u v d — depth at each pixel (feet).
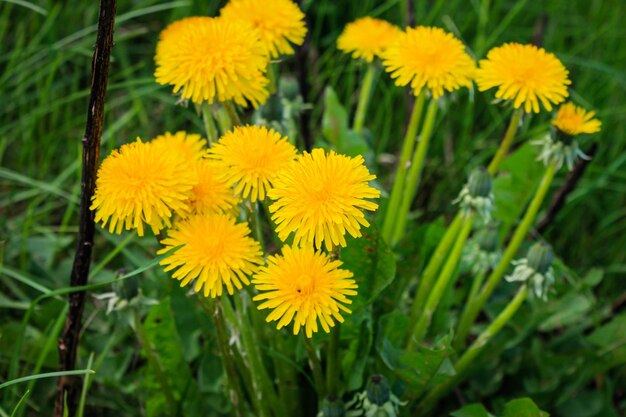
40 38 2.46
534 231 2.29
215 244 1.55
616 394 2.20
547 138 1.86
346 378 1.88
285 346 1.89
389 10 3.01
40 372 2.03
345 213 1.52
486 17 2.72
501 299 2.19
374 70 2.08
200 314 2.05
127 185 1.56
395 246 2.04
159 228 1.58
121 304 1.78
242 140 1.60
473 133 2.82
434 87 1.78
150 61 2.87
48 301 2.15
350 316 1.81
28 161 2.49
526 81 1.76
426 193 2.58
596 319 2.15
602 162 2.70
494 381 2.09
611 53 2.92
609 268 2.41
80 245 1.72
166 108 2.68
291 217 1.52
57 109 2.43
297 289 1.52
